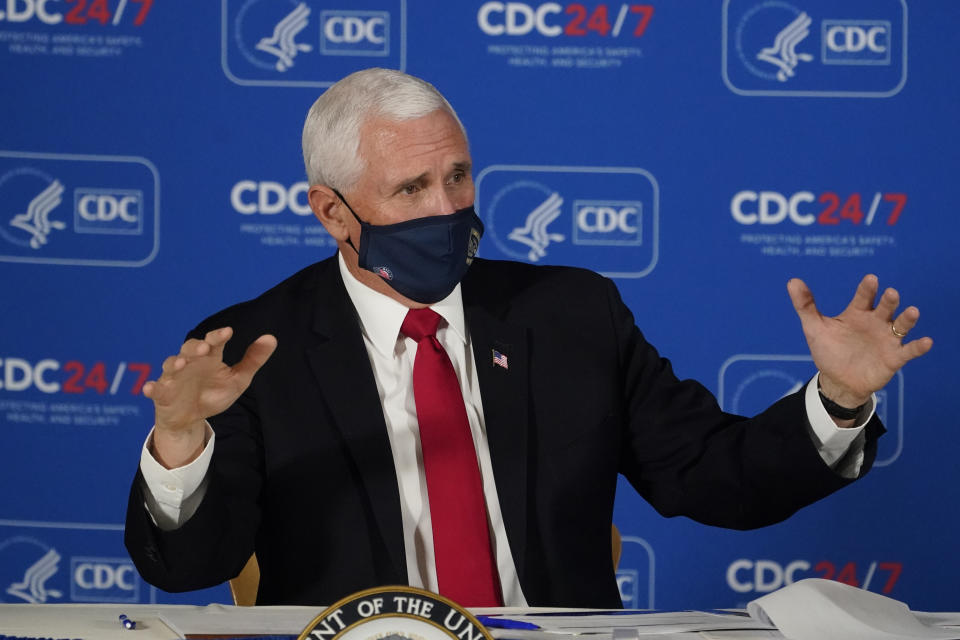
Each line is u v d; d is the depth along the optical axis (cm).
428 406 613
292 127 1163
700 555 1188
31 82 1160
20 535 1186
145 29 1158
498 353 648
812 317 529
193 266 1173
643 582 1191
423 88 612
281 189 1168
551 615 458
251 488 603
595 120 1161
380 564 596
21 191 1167
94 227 1171
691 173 1162
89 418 1180
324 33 1156
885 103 1148
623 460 691
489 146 1166
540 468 632
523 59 1159
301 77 1161
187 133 1164
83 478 1183
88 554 1188
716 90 1155
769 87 1152
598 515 641
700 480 634
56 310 1175
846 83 1148
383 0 1155
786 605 435
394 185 596
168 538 514
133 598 1191
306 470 614
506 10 1155
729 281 1167
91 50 1159
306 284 685
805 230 1160
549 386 651
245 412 629
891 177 1152
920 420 1166
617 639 412
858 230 1156
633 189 1165
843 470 577
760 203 1160
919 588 1177
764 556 1188
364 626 343
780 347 1168
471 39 1158
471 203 619
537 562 615
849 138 1152
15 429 1180
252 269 1174
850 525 1180
